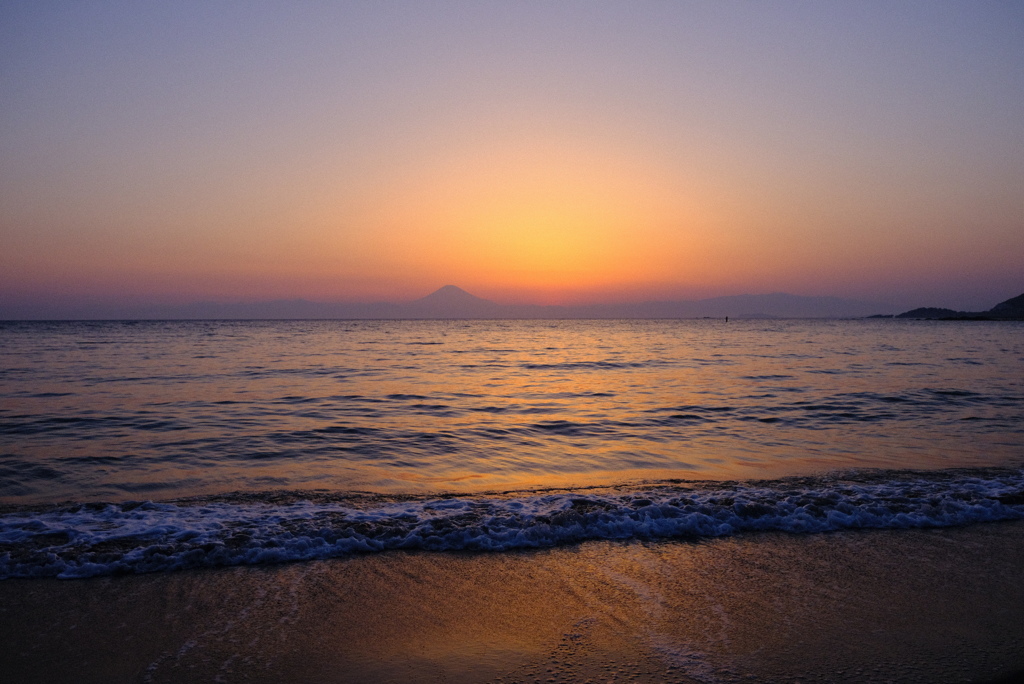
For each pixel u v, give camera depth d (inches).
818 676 158.9
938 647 174.6
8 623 184.1
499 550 250.4
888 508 300.4
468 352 1792.6
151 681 155.4
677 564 237.6
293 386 876.6
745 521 283.1
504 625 188.1
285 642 176.1
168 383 882.1
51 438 492.4
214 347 1884.8
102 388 816.9
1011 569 234.1
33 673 157.8
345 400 740.0
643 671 161.5
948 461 419.2
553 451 465.4
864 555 247.6
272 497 322.3
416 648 173.9
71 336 2741.1
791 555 247.6
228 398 741.3
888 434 523.8
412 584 217.8
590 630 185.2
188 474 384.8
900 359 1422.2
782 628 185.9
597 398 767.7
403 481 373.7
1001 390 803.4
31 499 323.9
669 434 533.3
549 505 302.7
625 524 274.8
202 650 170.9
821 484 349.1
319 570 228.4
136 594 205.9
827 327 5098.4
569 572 229.5
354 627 185.9
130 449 454.3
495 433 537.3
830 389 834.2
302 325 6190.9
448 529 267.0
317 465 416.8
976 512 297.1
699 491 332.2
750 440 503.8
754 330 4227.4
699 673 160.4
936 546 257.6
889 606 201.5
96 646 171.9
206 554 236.5
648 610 198.5
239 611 195.3
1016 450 455.8
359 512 291.6
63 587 209.8
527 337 3107.8
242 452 453.4
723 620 191.2
